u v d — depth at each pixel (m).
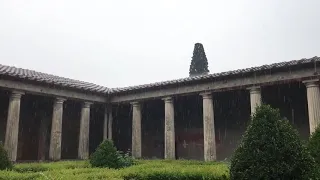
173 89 23.06
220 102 26.98
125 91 25.30
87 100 24.89
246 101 25.66
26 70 23.98
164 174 10.17
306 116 22.50
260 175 7.10
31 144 26.41
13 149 19.39
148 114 31.22
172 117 22.98
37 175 9.98
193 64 43.44
